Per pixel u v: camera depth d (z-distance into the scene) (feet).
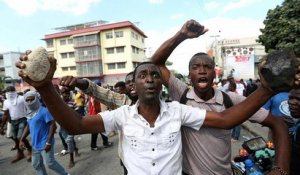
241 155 9.05
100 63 148.46
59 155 21.54
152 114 5.70
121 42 144.25
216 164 6.55
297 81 4.50
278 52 4.54
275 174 5.30
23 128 20.63
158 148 5.35
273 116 6.04
